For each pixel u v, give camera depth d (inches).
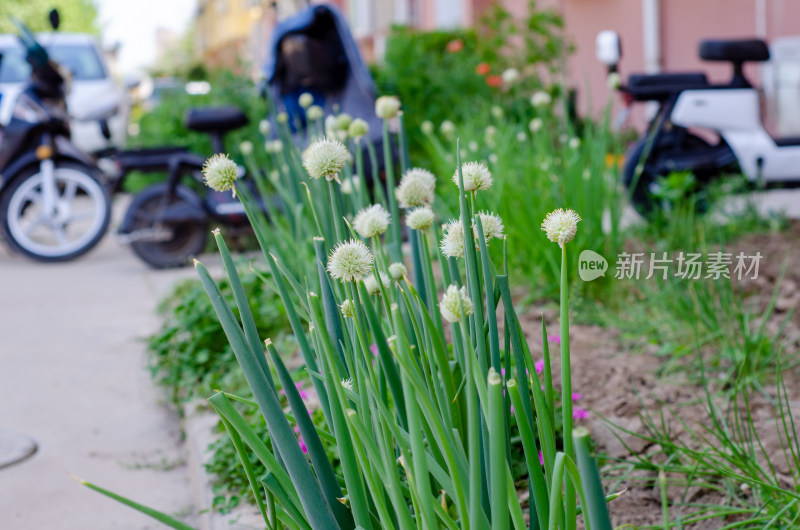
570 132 165.2
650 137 212.4
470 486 43.8
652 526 72.5
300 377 119.3
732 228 183.9
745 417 96.8
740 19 349.4
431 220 55.8
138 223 251.8
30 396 148.1
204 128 255.9
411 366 45.3
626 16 405.1
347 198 112.1
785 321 112.0
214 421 117.0
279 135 140.4
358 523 50.9
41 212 276.1
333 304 56.6
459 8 604.7
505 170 155.9
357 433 47.8
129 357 168.1
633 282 143.4
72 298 222.8
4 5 1127.0
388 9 751.1
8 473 117.1
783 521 69.7
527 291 149.6
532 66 346.6
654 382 109.7
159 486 111.6
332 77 238.8
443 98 319.3
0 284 246.8
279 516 54.4
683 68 378.6
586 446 37.9
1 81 392.5
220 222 256.2
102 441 127.6
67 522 101.8
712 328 117.7
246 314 51.4
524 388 51.3
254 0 655.8
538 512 48.3
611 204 147.9
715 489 80.0
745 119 211.9
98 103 406.3
